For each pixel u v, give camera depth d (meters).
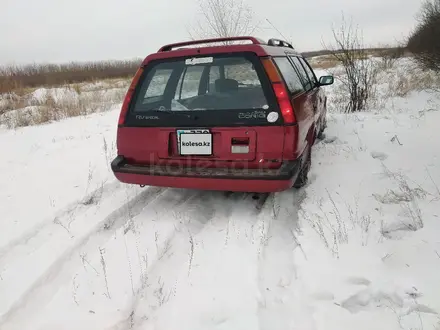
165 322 2.39
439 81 11.11
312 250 3.01
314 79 6.06
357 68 8.88
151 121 3.71
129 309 2.54
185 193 4.48
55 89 17.41
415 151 5.09
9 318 2.51
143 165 3.84
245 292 2.60
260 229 3.42
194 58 3.64
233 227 3.53
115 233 3.56
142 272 2.91
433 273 2.58
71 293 2.74
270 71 3.37
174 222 3.71
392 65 16.78
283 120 3.33
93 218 3.94
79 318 2.47
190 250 3.21
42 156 6.57
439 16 13.32
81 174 5.43
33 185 5.07
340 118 7.88
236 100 3.47
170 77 3.83
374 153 5.27
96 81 24.94
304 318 2.34
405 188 3.91
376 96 9.91
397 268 2.70
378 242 3.05
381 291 2.51
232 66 3.55
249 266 2.89
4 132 9.19
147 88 3.80
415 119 6.97
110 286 2.78
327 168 4.81
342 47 8.80
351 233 3.20
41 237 3.62
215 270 2.89
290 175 3.26
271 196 4.18
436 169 4.37
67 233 3.63
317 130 5.44
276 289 2.64
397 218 3.38
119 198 4.46
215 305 2.50
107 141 7.48
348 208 3.65
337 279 2.65
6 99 13.87
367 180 4.30
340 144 5.94
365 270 2.71
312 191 4.14
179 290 2.69
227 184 3.45
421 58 13.84
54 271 3.03
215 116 3.48
